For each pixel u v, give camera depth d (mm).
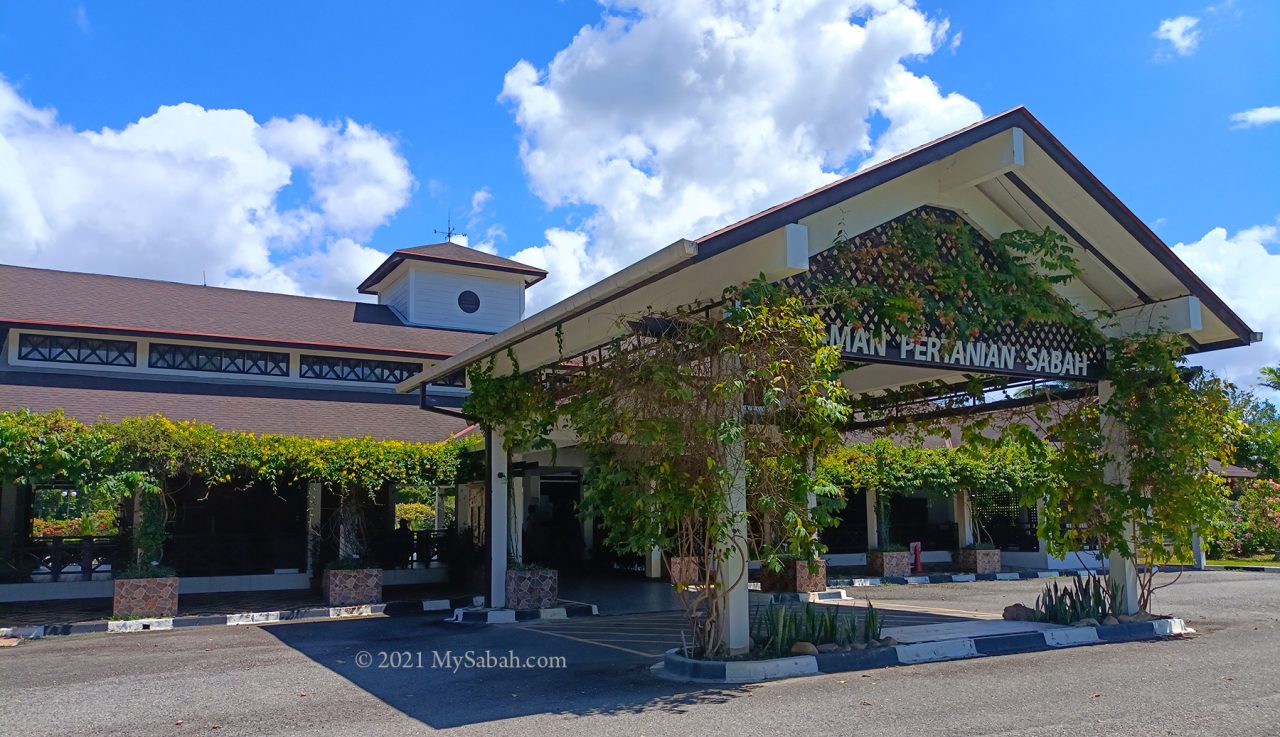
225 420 18172
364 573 15219
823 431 8367
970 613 13211
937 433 14461
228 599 16141
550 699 7508
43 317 19328
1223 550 28578
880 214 9633
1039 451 11930
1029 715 6633
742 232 8008
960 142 9414
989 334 10422
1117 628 10609
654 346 8766
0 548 15875
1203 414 11070
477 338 25312
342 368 22250
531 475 19031
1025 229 10867
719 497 8320
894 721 6484
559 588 17969
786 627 8844
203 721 6902
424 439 18922
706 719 6648
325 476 15211
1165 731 6160
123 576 13594
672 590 17422
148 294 22328
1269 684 7773
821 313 9094
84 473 13250
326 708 7289
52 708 7461
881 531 22125
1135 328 11562
